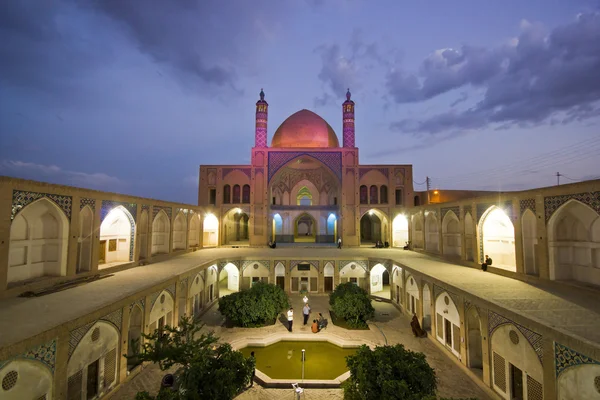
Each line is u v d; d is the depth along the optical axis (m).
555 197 7.15
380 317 11.05
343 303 10.00
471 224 10.77
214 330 9.53
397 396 4.73
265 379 6.78
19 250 6.86
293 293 13.85
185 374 5.12
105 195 8.81
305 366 7.68
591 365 3.97
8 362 3.94
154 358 5.45
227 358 5.66
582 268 7.04
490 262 9.71
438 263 11.60
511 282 8.02
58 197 7.25
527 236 8.19
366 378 5.12
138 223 10.52
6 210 6.04
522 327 5.23
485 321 6.28
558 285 7.13
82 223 8.40
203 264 11.12
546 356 4.66
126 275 8.78
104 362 5.77
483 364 6.30
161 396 4.73
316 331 9.43
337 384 6.66
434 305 8.73
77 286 7.33
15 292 6.32
